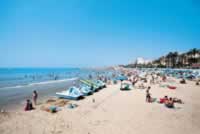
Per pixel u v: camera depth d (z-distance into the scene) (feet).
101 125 39.27
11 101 67.97
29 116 46.37
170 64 447.42
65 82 157.79
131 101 66.33
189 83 132.36
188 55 426.10
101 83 114.62
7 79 184.34
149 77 190.19
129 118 44.62
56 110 52.75
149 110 52.70
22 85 127.34
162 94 82.33
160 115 47.42
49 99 70.85
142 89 100.01
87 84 110.01
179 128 37.78
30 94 85.81
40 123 40.57
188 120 43.34
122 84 107.65
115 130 36.11
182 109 54.03
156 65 514.27
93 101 67.05
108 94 84.64
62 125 39.24
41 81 167.32
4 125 38.78
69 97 71.51
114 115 47.39
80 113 49.55
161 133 34.86
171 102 56.39
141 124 40.06
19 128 37.19
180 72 247.29
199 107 56.90
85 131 35.53
